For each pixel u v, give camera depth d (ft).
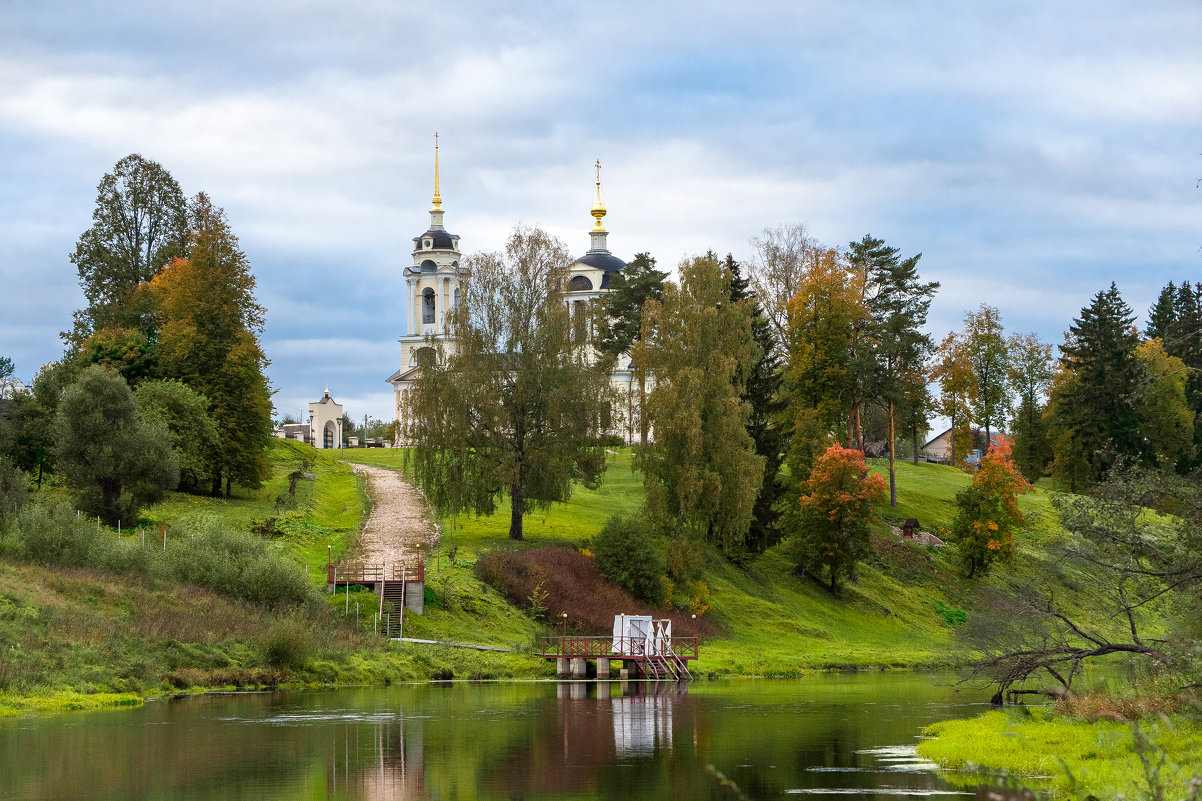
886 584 317.42
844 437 356.79
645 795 92.68
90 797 90.33
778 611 277.03
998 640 138.72
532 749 116.37
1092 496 125.18
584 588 252.42
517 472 261.65
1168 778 78.74
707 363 271.90
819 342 342.85
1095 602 232.73
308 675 182.19
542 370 267.59
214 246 316.40
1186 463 347.15
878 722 139.33
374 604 219.00
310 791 93.66
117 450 247.91
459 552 261.85
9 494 221.25
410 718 140.15
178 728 129.18
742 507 264.11
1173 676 115.34
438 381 263.49
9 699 142.31
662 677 209.36
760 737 125.80
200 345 310.04
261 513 287.89
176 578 204.13
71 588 182.50
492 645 218.79
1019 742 109.50
